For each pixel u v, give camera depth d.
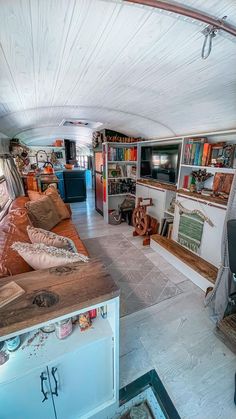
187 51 1.22
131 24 1.01
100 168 4.42
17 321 0.78
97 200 4.95
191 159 2.58
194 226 2.50
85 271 1.09
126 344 1.56
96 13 0.93
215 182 2.33
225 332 1.54
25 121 3.30
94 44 1.17
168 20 0.98
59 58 1.32
